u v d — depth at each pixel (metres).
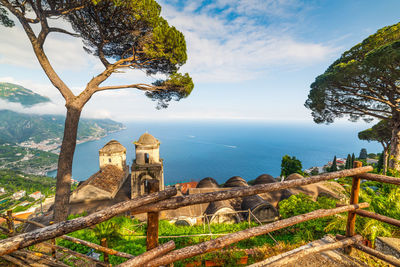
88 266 5.38
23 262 4.07
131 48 12.16
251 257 7.73
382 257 1.95
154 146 21.11
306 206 10.52
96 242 9.84
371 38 15.81
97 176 23.44
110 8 9.55
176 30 11.52
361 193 5.35
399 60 11.21
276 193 21.05
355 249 2.30
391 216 4.56
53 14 9.71
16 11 9.12
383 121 23.41
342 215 5.59
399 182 1.71
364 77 14.20
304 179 1.73
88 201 20.03
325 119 20.94
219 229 13.40
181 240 11.54
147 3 9.64
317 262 2.13
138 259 1.12
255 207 17.25
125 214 15.22
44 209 29.86
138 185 20.56
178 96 15.45
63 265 4.12
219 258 7.74
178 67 13.66
